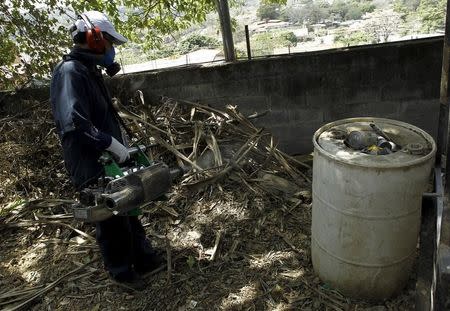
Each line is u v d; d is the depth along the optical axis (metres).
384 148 2.27
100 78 2.38
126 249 2.64
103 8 6.27
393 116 4.67
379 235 2.26
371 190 2.14
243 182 3.58
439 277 1.37
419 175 2.12
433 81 4.47
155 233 3.25
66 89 2.10
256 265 2.89
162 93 4.76
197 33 8.48
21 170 3.94
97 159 2.31
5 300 2.74
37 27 5.23
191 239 3.16
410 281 2.64
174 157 3.98
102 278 2.86
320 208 2.44
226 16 4.56
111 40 2.34
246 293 2.66
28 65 5.27
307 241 3.07
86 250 3.11
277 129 4.86
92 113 2.28
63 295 2.76
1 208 3.63
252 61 4.57
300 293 2.64
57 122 2.19
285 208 3.38
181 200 3.50
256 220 3.29
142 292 2.73
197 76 4.66
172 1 6.97
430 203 2.10
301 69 4.55
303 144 4.91
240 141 4.13
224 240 3.12
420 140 2.35
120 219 2.51
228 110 4.50
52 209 3.55
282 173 3.93
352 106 4.66
